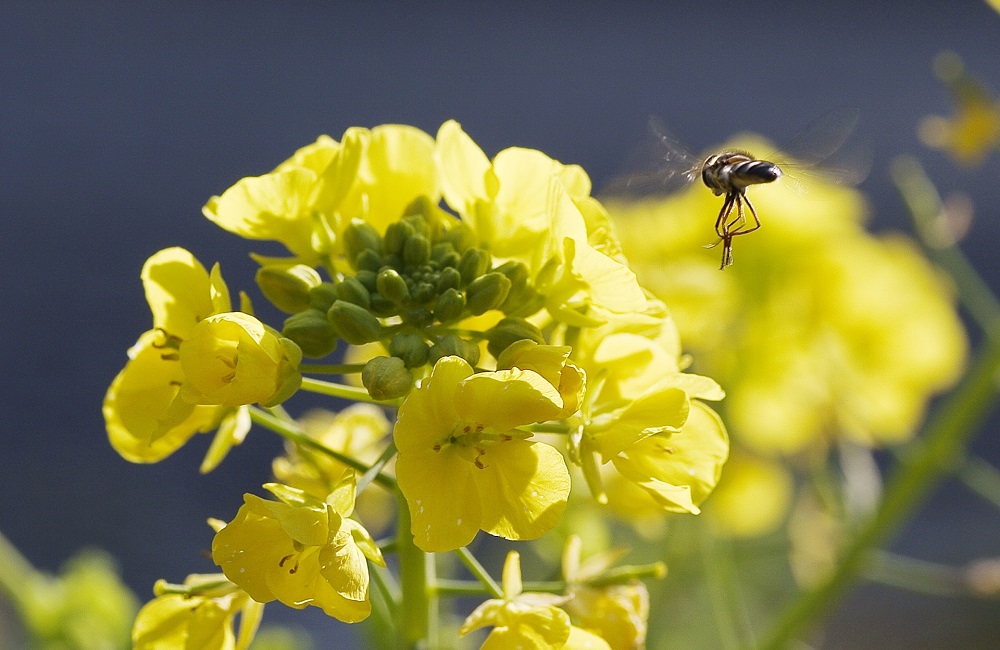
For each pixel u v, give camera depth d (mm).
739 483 379
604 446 280
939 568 359
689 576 366
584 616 285
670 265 372
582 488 333
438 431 273
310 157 293
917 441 372
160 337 286
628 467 281
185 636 284
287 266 290
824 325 378
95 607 343
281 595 269
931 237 371
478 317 292
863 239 383
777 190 377
